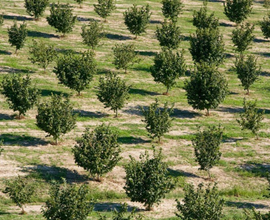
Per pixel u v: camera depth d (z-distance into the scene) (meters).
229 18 81.12
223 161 40.53
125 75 59.38
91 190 34.06
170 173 37.56
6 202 31.66
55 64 60.38
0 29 68.19
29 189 30.72
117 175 36.97
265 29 76.12
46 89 52.06
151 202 31.50
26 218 28.50
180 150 41.91
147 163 32.06
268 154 42.31
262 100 55.94
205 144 37.31
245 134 46.22
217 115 50.84
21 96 43.88
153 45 70.94
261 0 104.44
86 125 45.09
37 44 60.69
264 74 64.56
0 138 40.56
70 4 83.88
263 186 36.88
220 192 35.22
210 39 60.03
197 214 26.19
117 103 46.97
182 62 54.50
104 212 30.50
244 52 71.81
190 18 84.06
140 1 91.62
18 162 36.91
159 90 56.25
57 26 67.44
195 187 35.66
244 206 32.59
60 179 35.06
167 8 79.06
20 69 56.81
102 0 76.00
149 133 44.72
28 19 73.94
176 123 47.66
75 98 51.22
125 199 33.81
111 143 35.69
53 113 39.62
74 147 37.97
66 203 26.67
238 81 61.75
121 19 80.25
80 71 50.56
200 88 49.06
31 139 41.25
